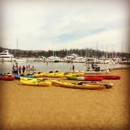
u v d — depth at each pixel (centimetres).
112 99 1487
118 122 1011
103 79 2767
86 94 1659
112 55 9812
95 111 1182
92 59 8912
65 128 926
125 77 3038
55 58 10488
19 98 1472
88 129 925
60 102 1375
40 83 2023
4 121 1001
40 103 1338
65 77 2883
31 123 980
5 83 2222
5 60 9012
